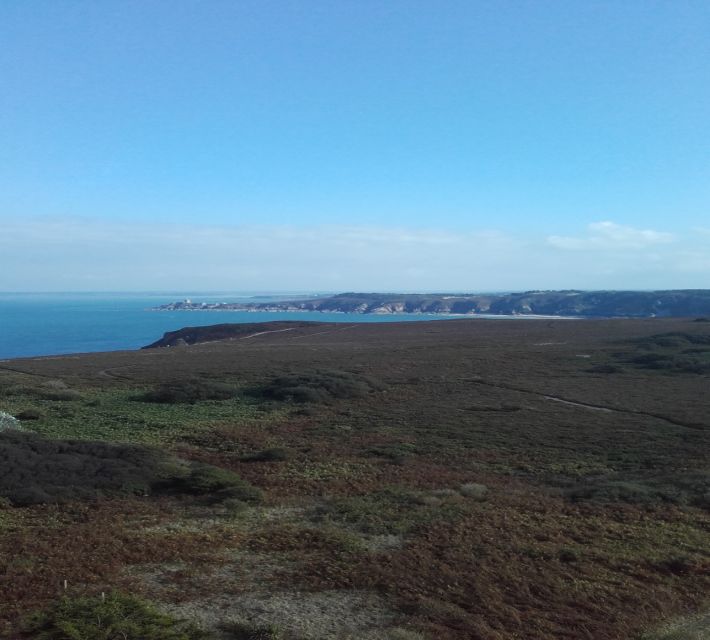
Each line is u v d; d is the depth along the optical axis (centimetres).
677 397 4228
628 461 2577
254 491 1927
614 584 1343
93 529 1595
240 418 3481
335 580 1303
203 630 1073
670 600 1285
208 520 1712
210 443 2825
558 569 1402
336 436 3020
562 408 3878
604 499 1944
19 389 4209
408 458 2562
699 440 2933
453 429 3200
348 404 4012
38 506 1795
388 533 1617
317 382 4462
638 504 1906
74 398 4025
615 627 1162
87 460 2238
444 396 4334
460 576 1341
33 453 2255
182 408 3769
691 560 1473
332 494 1988
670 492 2008
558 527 1688
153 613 1112
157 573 1334
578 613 1212
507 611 1197
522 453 2708
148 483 2044
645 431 3158
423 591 1266
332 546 1501
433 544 1529
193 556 1423
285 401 4034
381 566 1382
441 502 1894
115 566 1348
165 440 2866
